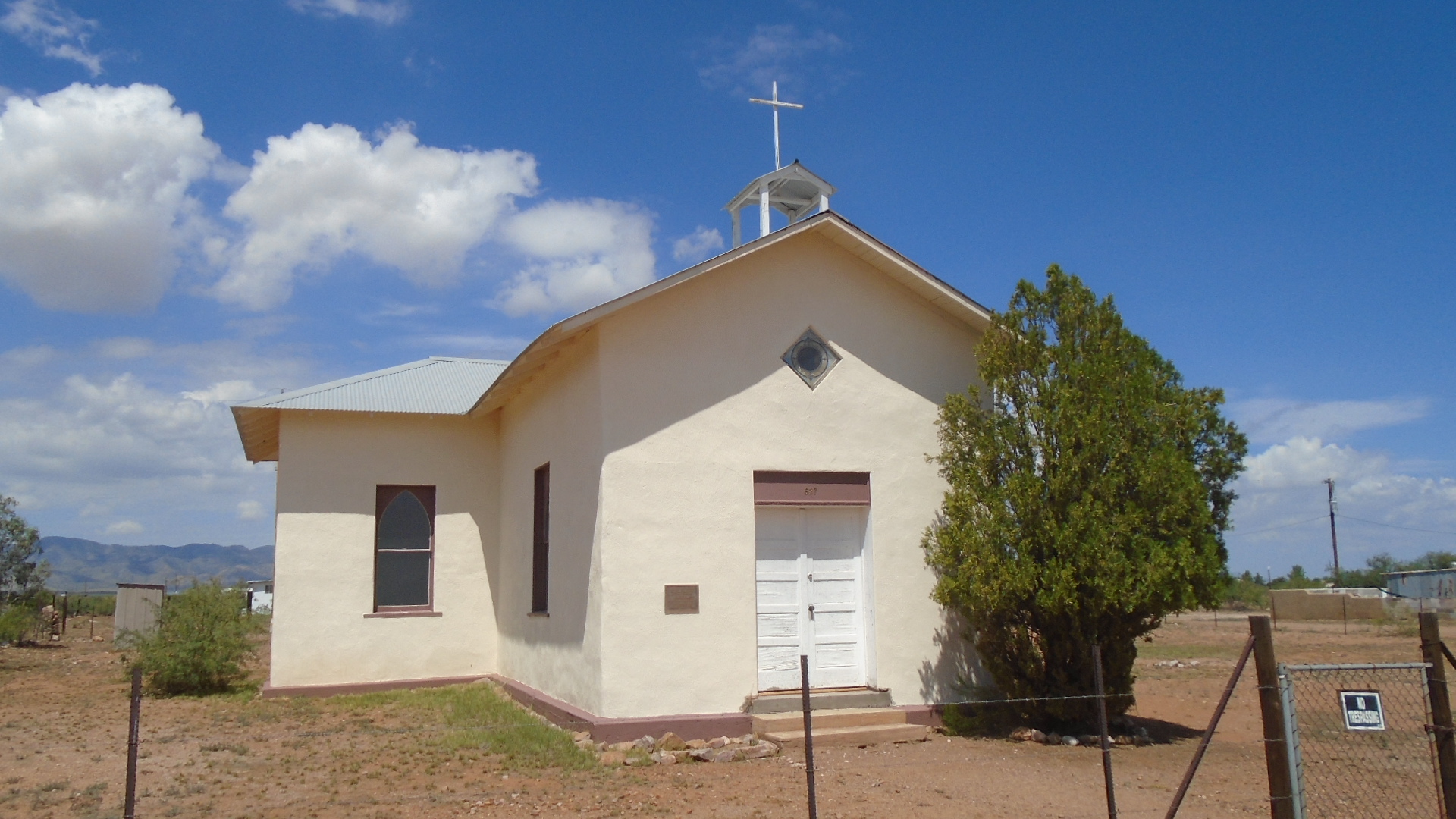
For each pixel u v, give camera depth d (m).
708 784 9.69
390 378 19.03
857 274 13.73
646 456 12.28
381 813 8.66
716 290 12.95
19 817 8.59
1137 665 22.31
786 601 12.96
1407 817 8.88
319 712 14.62
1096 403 12.03
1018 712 12.80
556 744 11.34
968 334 14.22
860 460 13.27
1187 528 11.84
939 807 8.92
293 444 17.42
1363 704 7.29
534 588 15.40
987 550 12.03
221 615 16.97
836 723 12.17
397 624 17.50
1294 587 72.19
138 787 9.65
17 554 29.17
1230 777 10.30
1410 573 63.34
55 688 17.36
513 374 14.18
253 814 8.64
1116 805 8.45
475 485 18.31
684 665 12.09
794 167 15.15
